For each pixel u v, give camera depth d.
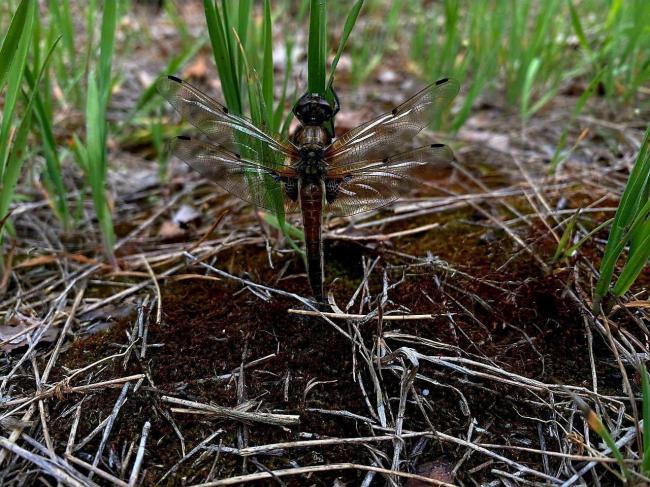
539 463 0.09
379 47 0.25
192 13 0.32
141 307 0.12
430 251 0.13
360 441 0.09
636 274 0.10
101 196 0.13
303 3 0.24
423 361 0.10
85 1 0.24
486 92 0.22
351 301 0.11
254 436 0.09
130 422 0.10
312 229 0.11
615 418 0.10
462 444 0.09
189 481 0.09
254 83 0.12
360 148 0.11
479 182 0.16
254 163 0.11
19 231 0.15
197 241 0.14
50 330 0.12
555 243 0.13
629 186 0.10
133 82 0.23
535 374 0.10
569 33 0.20
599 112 0.19
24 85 0.16
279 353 0.11
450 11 0.19
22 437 0.09
